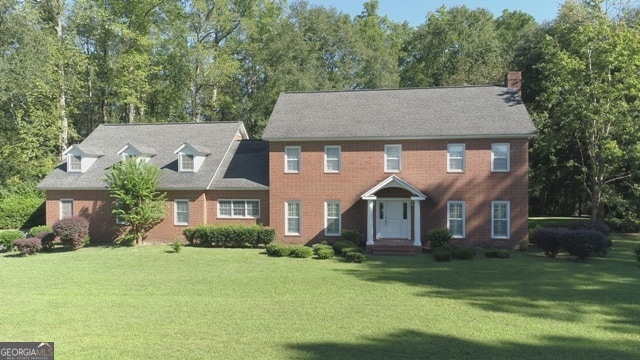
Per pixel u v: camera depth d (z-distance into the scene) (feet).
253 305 46.29
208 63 155.94
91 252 87.45
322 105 100.07
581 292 51.67
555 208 175.63
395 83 174.50
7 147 129.90
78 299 49.37
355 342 34.86
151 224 98.68
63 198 103.14
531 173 131.75
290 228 94.63
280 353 32.50
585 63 97.19
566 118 102.42
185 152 100.37
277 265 71.05
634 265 68.90
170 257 79.56
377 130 90.17
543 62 123.44
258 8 166.40
